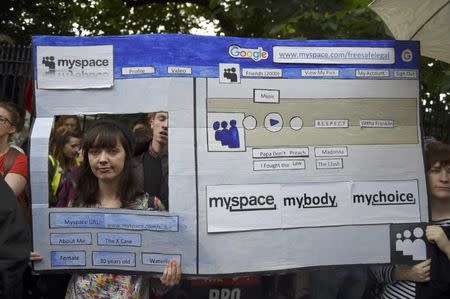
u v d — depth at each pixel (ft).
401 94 12.68
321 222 12.41
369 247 12.52
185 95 12.04
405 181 12.64
